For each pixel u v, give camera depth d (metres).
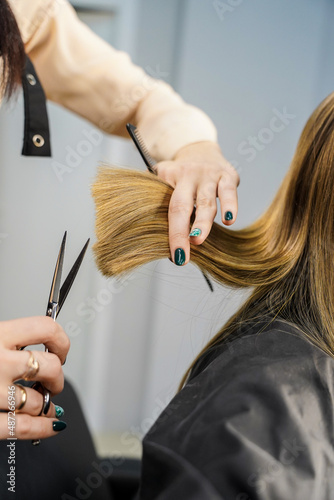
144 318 1.31
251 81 1.32
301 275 0.53
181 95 1.34
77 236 1.32
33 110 0.70
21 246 1.34
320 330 0.50
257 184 1.34
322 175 0.52
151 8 1.30
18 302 1.36
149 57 1.33
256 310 0.53
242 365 0.44
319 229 0.52
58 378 0.43
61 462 0.61
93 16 1.31
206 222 0.54
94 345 1.34
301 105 1.33
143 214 0.54
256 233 0.60
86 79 0.93
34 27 0.86
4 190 1.32
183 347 1.03
